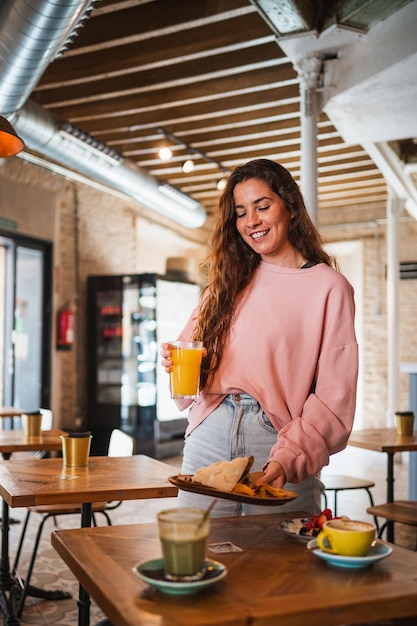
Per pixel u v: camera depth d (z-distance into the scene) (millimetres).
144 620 981
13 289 6711
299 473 1552
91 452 7645
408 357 9828
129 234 8609
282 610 1026
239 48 4684
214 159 7645
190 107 6070
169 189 7516
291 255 1885
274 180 1828
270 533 1479
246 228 1839
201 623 975
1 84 3654
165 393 8094
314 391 1796
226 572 1180
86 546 1355
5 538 3094
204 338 1846
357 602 1068
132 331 7617
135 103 5816
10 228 6590
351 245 10312
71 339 7344
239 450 1757
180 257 9148
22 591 3162
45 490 2076
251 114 6258
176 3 4320
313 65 4363
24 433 3621
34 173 6941
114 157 6250
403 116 4824
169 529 1125
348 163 7719
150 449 7535
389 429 4168
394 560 1301
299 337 1762
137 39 4520
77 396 7652
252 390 1760
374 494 5902
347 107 4617
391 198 8258
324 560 1292
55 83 5121
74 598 3361
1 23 3139
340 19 3900
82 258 7730
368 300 10141
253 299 1832
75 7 2988
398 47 3764
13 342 6703
